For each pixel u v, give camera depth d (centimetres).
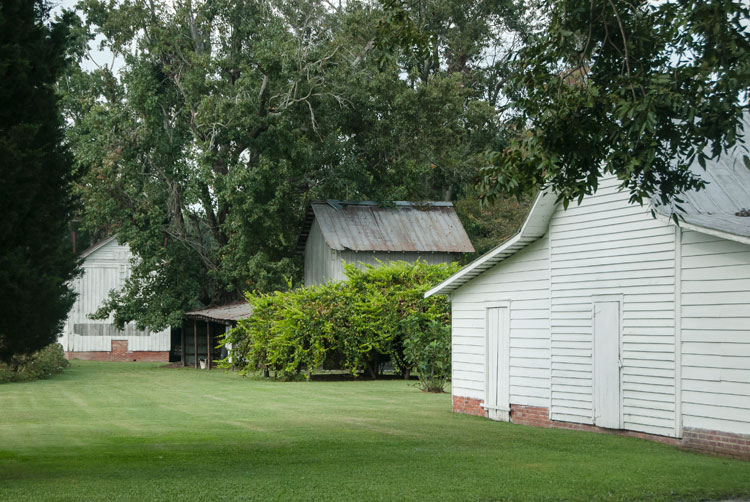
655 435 1437
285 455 1241
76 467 1126
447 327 2706
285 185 4284
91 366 4612
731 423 1293
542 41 1191
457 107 4600
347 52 4391
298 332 3225
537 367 1741
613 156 1066
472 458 1198
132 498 877
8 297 1184
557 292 1686
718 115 1045
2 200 1139
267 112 4312
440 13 5338
